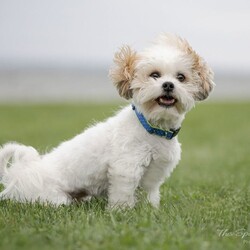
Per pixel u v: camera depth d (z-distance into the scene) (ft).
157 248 22.48
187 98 31.22
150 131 30.83
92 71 654.53
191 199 35.86
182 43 32.89
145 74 31.63
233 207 33.47
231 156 66.49
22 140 73.05
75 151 33.09
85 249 22.34
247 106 146.00
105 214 28.86
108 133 32.22
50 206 30.71
